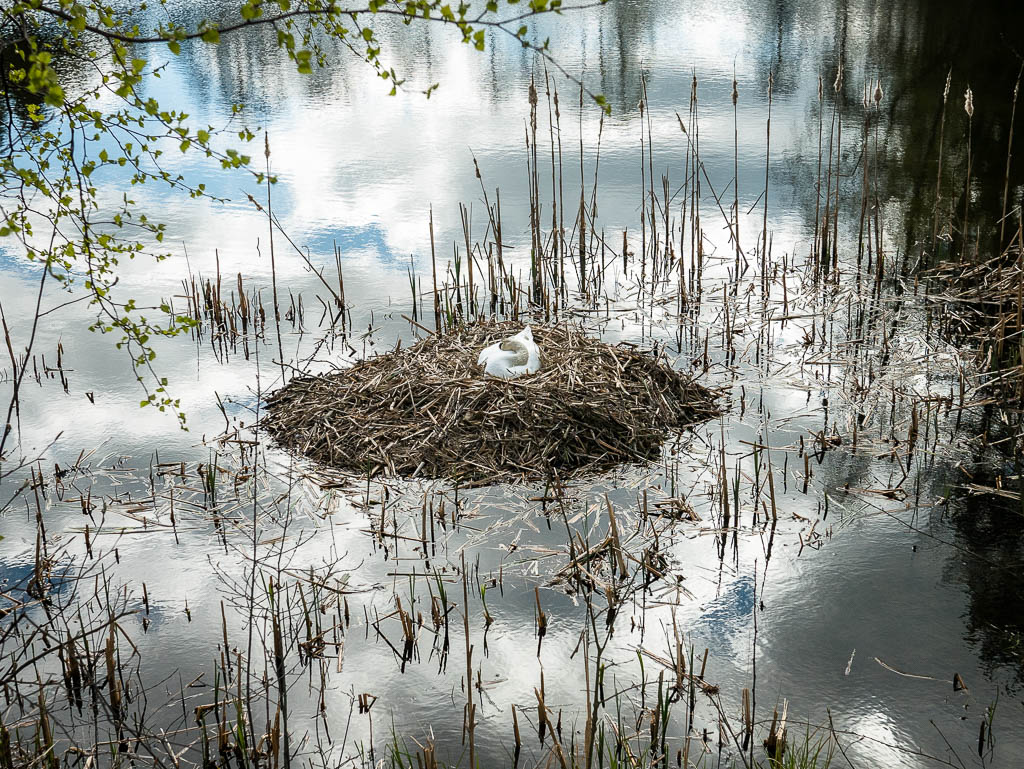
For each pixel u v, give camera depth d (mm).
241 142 20719
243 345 12805
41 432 10688
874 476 9672
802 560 8430
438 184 18344
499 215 13867
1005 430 10445
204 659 7355
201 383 11812
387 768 6336
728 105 22734
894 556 8461
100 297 6578
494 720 6754
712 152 19703
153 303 14023
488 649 7438
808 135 20531
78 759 6395
